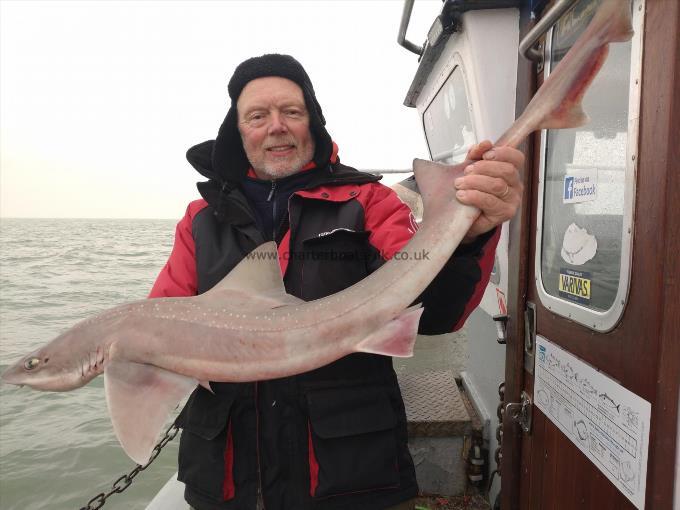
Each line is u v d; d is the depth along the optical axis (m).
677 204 1.24
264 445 1.85
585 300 1.77
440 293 1.80
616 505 1.54
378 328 1.62
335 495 1.79
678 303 1.26
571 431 1.85
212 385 1.93
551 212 2.07
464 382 4.11
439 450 3.26
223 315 1.74
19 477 6.40
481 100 2.52
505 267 2.72
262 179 2.32
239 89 2.30
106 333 1.74
